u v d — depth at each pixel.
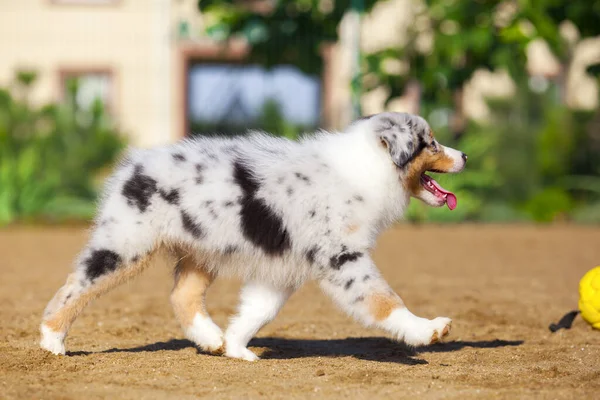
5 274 12.87
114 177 7.42
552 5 17.28
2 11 25.12
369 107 23.91
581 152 23.34
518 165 22.81
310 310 10.17
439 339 6.66
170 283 12.10
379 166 7.31
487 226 21.12
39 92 25.30
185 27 25.22
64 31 25.23
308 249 7.15
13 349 7.33
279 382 6.43
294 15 18.31
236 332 7.55
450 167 7.62
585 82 25.12
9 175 21.72
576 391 6.18
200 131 25.55
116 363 7.06
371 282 6.97
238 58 25.50
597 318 8.76
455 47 17.91
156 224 7.23
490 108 23.70
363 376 6.62
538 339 8.59
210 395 6.02
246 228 7.23
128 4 25.23
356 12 19.47
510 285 12.13
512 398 5.96
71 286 7.23
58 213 21.59
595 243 17.36
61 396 5.86
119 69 25.30
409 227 20.66
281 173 7.25
